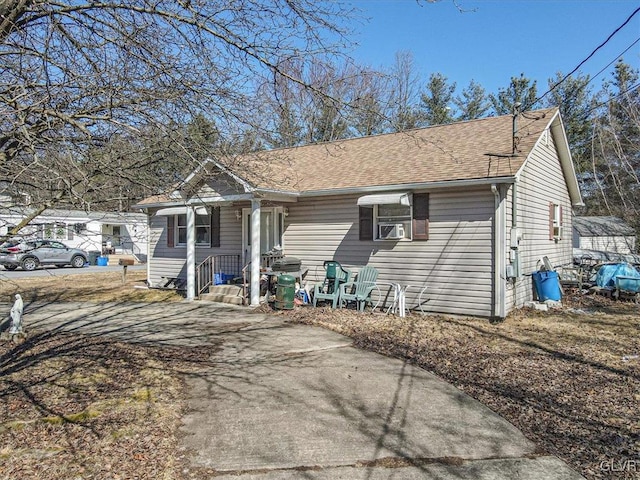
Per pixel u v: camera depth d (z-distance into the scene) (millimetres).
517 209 10602
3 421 4598
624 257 20531
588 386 5738
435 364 6777
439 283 10609
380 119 6027
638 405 5102
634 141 21406
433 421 4707
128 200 4551
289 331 9094
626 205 23984
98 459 3844
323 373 6348
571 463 3832
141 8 4348
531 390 5617
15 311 8406
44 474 3580
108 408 4980
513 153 10352
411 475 3635
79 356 7133
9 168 3898
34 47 4422
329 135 15695
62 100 4160
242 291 12586
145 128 4484
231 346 7867
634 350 7453
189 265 13367
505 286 9891
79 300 13703
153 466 3744
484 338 8359
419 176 10711
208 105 4910
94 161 4160
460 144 12109
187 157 4785
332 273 11586
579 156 28547
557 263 14516
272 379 6082
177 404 5145
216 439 4277
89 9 4344
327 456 3957
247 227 14078
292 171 13500
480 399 5336
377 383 5922
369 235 11602
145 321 10227
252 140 5488
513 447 4129
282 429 4508
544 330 8984
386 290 11344
